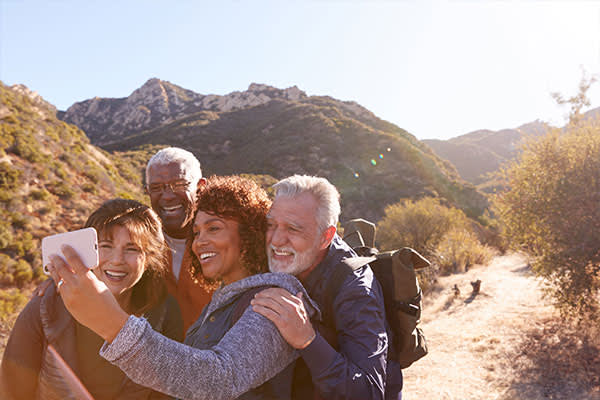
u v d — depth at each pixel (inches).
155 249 64.5
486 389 242.2
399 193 2356.1
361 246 69.2
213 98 5979.3
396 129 3964.1
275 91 5762.8
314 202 50.6
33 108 1697.8
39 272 775.7
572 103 362.6
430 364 297.9
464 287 558.6
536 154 360.2
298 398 44.9
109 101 6427.2
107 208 60.3
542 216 335.3
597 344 268.5
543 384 235.0
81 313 32.7
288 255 50.9
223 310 46.8
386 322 55.1
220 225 49.9
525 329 329.7
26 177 1108.5
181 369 32.9
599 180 312.5
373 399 41.8
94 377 57.7
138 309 66.7
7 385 55.7
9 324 343.9
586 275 308.3
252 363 37.4
